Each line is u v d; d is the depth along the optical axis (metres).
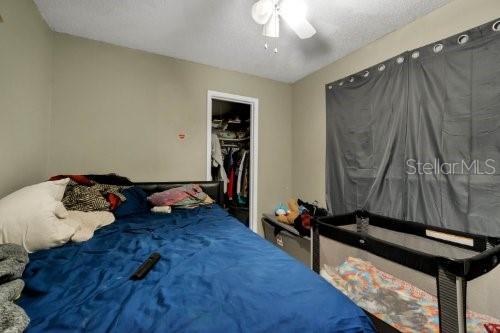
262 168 3.11
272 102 3.15
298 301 0.69
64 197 1.59
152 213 1.98
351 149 2.29
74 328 0.59
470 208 1.45
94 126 2.19
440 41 1.61
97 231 1.43
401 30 1.91
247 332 0.57
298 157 3.14
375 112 2.05
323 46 2.25
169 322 0.61
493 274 1.09
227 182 3.50
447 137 1.56
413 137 1.75
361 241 1.20
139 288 0.78
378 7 1.68
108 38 2.17
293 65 2.70
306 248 2.25
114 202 1.79
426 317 1.14
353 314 0.66
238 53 2.44
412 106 1.77
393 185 1.89
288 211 2.85
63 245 1.18
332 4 1.66
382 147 1.99
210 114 2.76
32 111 1.67
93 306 0.68
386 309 1.22
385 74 1.98
